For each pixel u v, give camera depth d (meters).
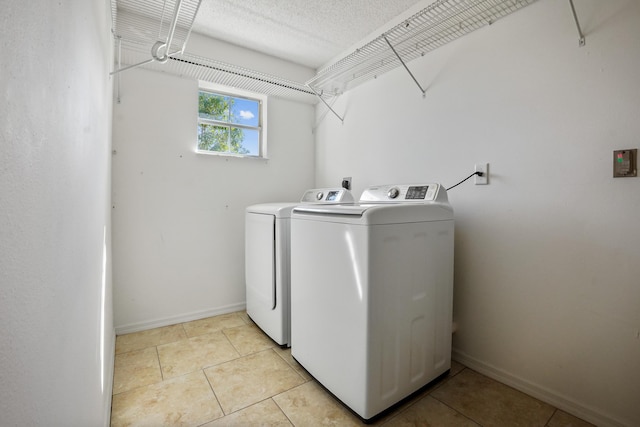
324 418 1.37
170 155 2.39
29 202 0.42
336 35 2.38
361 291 1.30
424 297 1.51
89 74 0.92
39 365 0.45
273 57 2.73
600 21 1.28
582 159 1.34
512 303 1.59
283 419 1.36
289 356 1.91
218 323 2.43
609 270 1.27
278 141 2.95
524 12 1.52
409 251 1.43
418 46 1.92
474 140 1.74
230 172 2.68
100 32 1.21
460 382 1.64
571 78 1.36
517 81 1.55
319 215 1.54
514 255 1.58
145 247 2.30
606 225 1.28
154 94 2.32
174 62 2.18
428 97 2.00
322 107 3.05
